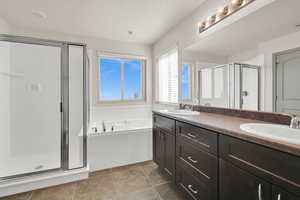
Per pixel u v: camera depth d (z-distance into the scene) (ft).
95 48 9.21
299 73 3.34
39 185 5.50
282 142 2.17
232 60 4.93
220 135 3.24
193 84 6.77
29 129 7.33
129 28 8.05
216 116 5.09
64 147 6.65
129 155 7.51
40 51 7.39
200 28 6.10
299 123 3.07
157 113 6.54
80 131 6.91
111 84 9.91
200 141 3.88
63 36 8.52
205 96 6.15
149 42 10.18
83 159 6.40
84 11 6.35
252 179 2.55
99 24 7.55
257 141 2.43
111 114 9.70
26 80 7.30
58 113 7.62
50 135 7.55
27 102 7.32
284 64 3.62
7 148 6.84
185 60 7.17
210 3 5.56
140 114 10.50
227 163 3.06
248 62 4.45
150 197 5.06
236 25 4.68
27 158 6.98
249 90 4.45
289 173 2.05
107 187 5.61
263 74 4.08
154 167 7.25
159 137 6.37
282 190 2.12
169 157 5.51
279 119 3.70
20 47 7.09
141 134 7.78
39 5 5.87
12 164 6.64
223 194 3.17
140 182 5.95
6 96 6.84
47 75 7.50
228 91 5.14
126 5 5.98
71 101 7.11
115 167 7.20
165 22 7.46
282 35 3.64
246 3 4.18
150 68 10.70
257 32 4.19
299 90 3.34
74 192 5.32
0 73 6.57
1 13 6.42
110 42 9.58
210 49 5.74
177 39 7.73
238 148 2.82
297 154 1.92
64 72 6.89
